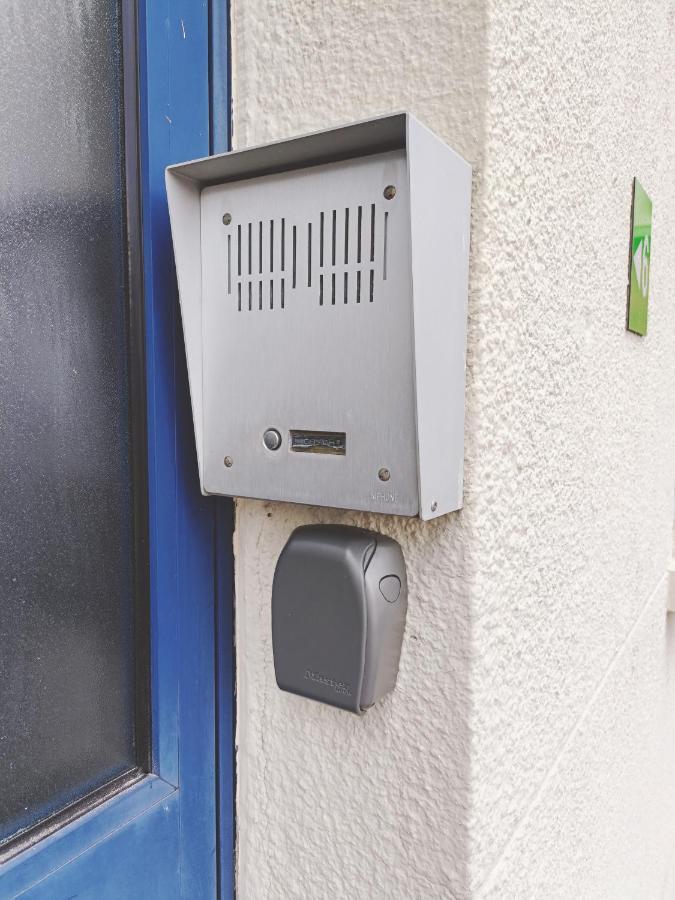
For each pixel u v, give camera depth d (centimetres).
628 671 91
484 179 40
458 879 44
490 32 39
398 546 44
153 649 48
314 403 40
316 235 39
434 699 44
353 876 49
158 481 47
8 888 38
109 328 45
